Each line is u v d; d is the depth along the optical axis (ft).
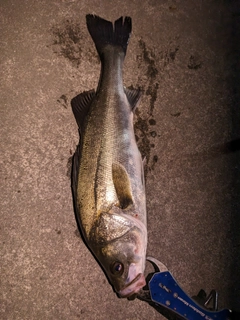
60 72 1.62
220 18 1.76
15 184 1.55
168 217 1.61
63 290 1.53
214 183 1.66
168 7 1.72
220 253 1.63
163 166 1.63
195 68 1.71
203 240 1.62
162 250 1.59
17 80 1.60
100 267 1.56
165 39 1.70
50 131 1.59
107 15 1.67
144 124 1.63
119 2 1.69
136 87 1.65
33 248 1.54
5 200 1.54
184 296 1.46
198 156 1.66
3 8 1.63
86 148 1.40
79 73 1.63
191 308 1.46
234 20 1.76
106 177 1.36
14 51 1.61
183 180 1.64
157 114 1.65
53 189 1.57
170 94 1.67
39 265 1.53
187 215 1.63
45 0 1.65
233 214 1.65
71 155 1.59
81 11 1.65
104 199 1.35
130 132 1.43
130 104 1.50
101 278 1.56
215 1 1.76
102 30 1.60
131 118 1.47
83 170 1.39
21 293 1.51
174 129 1.66
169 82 1.68
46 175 1.57
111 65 1.51
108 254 1.32
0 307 1.50
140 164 1.43
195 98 1.69
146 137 1.63
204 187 1.65
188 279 1.59
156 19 1.70
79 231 1.56
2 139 1.57
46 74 1.61
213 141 1.68
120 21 1.61
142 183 1.41
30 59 1.61
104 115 1.42
